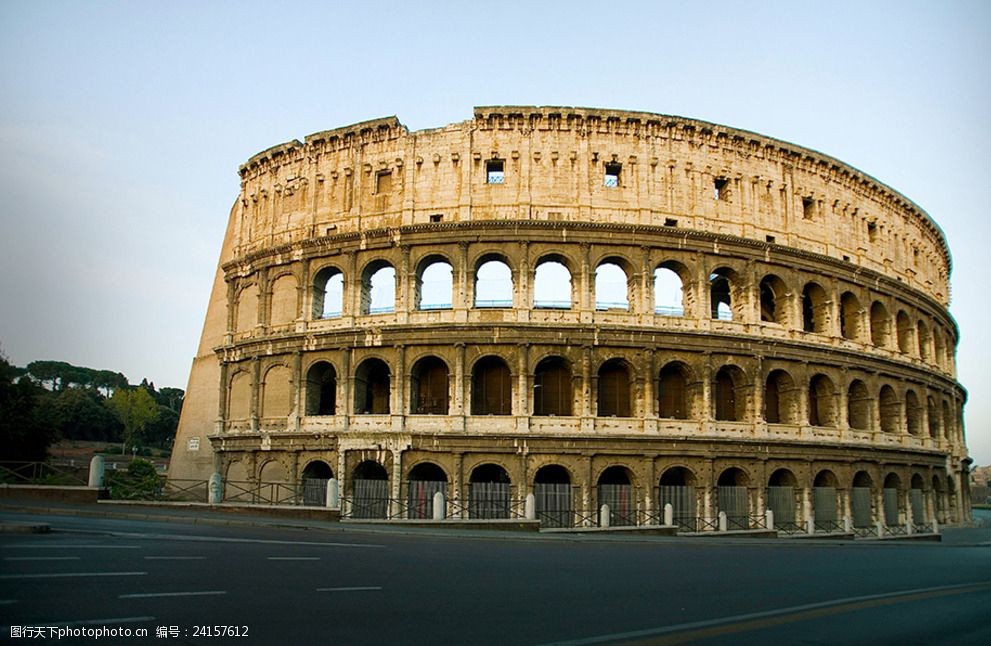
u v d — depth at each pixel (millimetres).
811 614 22750
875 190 86375
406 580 26141
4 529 34188
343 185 74438
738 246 72750
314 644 16703
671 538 53750
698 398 69375
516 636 18188
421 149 72188
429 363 70312
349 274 71875
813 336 76312
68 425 173875
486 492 65250
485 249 68938
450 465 65562
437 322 68000
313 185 75625
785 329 74812
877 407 80375
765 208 76000
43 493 51750
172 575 24625
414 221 70812
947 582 32656
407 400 67312
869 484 78812
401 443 66125
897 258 89312
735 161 75188
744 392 71625
